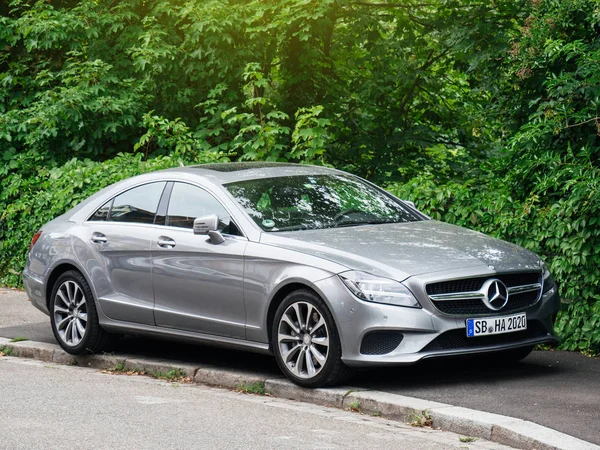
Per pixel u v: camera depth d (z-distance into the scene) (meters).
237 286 8.82
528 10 15.70
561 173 10.30
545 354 9.91
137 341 11.23
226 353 10.40
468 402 7.68
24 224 15.67
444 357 8.02
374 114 18.69
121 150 17.89
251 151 15.44
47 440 6.77
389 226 9.17
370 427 7.24
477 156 18.38
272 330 8.57
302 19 16.59
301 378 8.32
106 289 10.09
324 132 15.12
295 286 8.45
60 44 18.09
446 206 11.45
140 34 17.47
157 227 9.75
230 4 16.97
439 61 18.58
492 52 15.30
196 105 17.28
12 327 12.22
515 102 12.93
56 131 16.77
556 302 8.83
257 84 15.92
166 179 9.97
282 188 9.53
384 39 18.52
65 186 15.14
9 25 18.39
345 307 8.02
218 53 16.92
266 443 6.68
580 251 10.02
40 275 10.80
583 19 11.66
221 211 9.25
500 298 8.28
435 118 18.77
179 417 7.55
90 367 10.34
